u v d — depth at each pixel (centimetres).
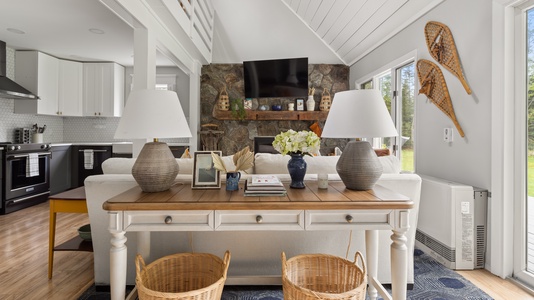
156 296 123
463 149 246
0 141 448
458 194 220
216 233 187
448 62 259
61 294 186
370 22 377
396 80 368
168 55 374
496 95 211
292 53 531
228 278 180
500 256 209
